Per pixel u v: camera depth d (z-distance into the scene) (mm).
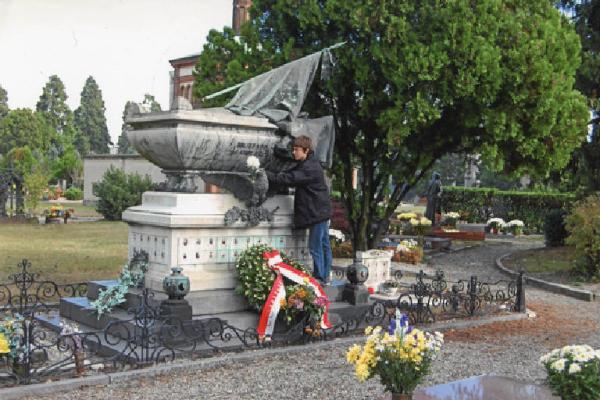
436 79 13211
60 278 14352
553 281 16453
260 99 10367
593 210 16688
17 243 22125
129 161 48094
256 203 9336
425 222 28328
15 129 84500
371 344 5516
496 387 5598
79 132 94875
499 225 32812
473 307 11312
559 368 5238
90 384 6719
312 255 9812
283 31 15047
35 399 6266
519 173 15797
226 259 9219
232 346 8133
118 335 7590
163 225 8711
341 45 12703
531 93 13734
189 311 7930
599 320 11742
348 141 15867
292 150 9719
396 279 14984
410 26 13281
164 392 6586
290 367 7637
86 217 38250
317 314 8688
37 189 34406
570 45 14773
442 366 8039
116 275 14867
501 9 13773
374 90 14008
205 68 16281
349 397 6621
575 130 14695
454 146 15414
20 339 6840
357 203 16859
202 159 9109
